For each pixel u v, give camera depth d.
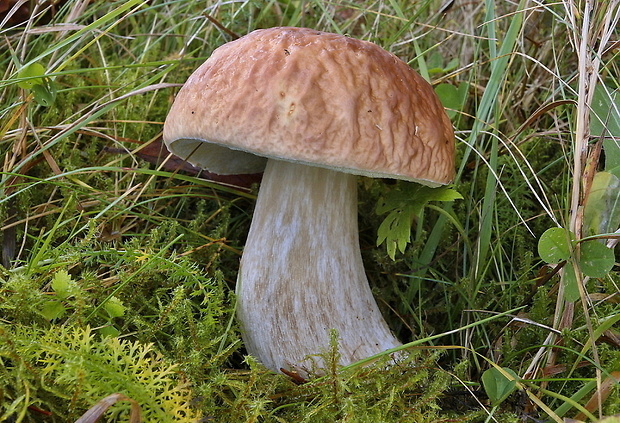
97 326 0.31
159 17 0.45
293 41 0.31
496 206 0.38
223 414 0.30
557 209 0.39
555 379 0.30
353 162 0.29
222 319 0.34
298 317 0.33
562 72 0.41
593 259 0.31
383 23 0.45
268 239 0.33
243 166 0.39
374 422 0.30
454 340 0.36
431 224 0.40
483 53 0.43
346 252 0.34
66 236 0.36
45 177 0.38
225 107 0.30
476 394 0.32
